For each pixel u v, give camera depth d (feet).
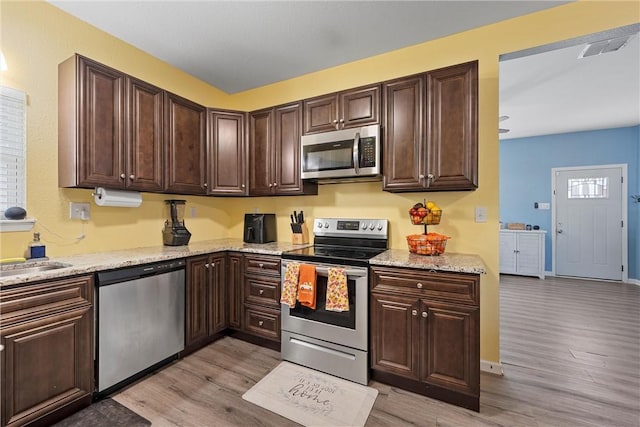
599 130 16.58
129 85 7.21
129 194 7.53
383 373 6.59
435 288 5.95
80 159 6.29
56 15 6.66
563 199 17.48
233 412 5.64
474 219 7.50
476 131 6.56
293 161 8.90
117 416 5.46
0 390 4.50
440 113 6.91
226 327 8.77
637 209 15.69
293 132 8.93
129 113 7.18
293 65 9.35
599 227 16.66
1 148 5.91
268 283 8.11
